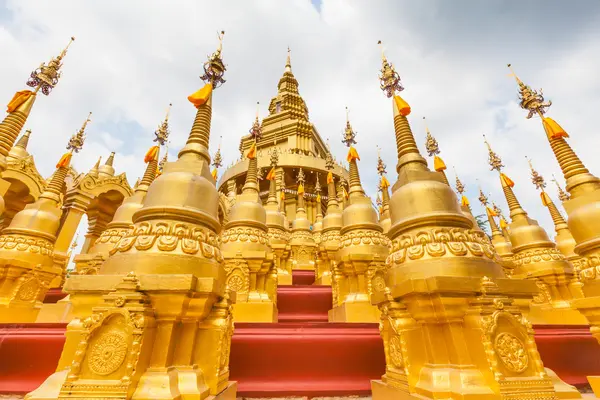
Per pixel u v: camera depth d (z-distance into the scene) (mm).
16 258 6289
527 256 8344
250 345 4387
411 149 4289
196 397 2539
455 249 3227
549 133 5082
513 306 2762
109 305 2516
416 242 3439
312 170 26547
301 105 35500
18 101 5562
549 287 7770
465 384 2525
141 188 7812
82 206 10648
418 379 2922
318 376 4277
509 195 9445
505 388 2406
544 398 2410
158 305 2711
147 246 3061
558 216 10117
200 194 3627
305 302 7344
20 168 10648
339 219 11094
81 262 6711
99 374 2307
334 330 4590
